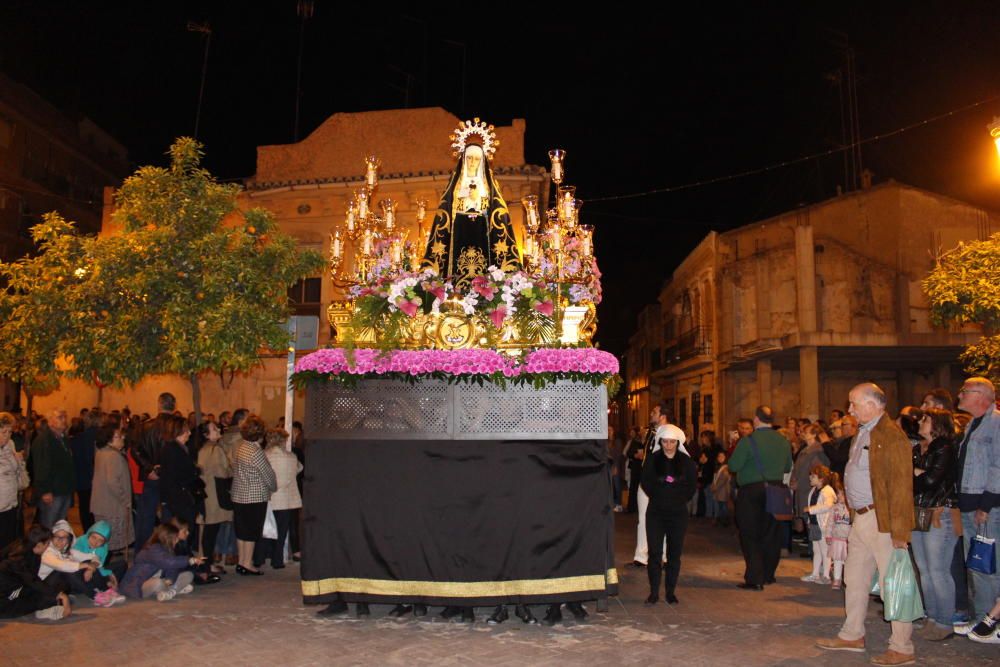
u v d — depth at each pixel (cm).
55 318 867
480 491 630
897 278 2342
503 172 1680
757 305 2469
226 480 882
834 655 561
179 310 842
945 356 2170
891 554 550
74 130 2928
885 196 2383
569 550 628
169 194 916
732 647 579
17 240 2539
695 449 1727
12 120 2525
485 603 618
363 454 645
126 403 1778
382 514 636
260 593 764
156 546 751
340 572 638
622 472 1850
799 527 1137
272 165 1822
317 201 1750
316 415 656
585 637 600
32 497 1095
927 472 631
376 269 688
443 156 1753
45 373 905
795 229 2255
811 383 1983
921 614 541
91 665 529
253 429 856
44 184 2691
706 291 2723
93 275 869
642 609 707
